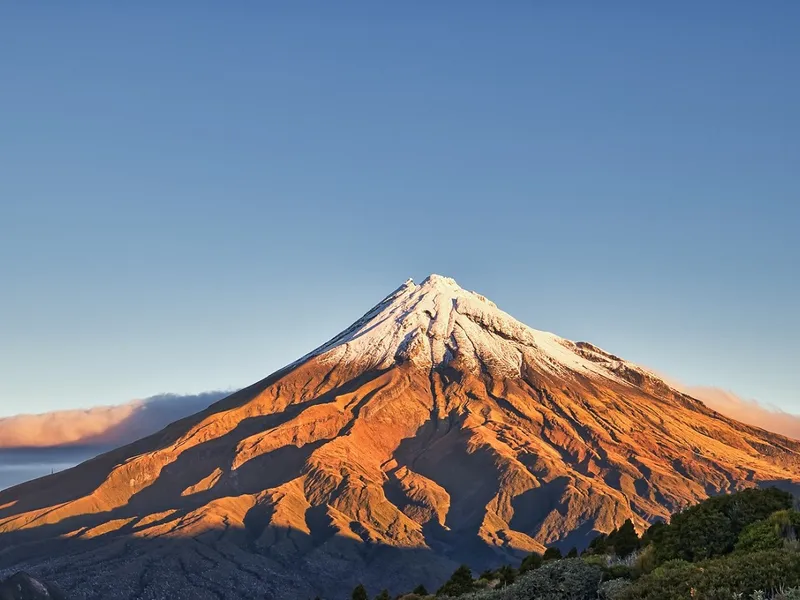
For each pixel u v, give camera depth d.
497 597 36.62
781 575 28.72
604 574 36.09
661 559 36.25
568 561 37.06
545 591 35.41
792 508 37.03
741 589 28.58
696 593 28.67
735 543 35.72
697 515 37.06
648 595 30.00
